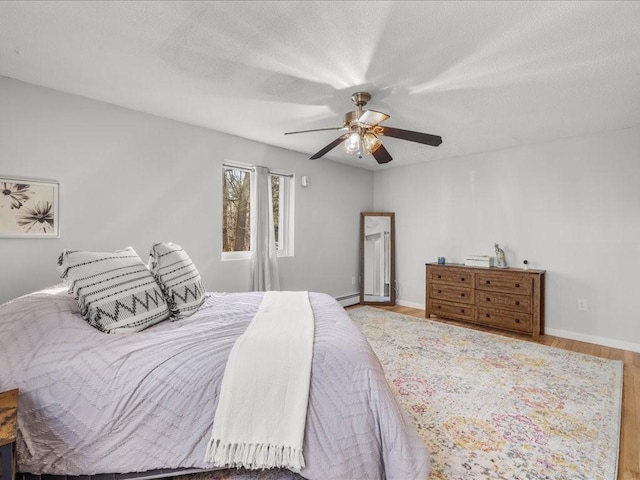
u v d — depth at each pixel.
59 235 2.38
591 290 3.40
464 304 3.99
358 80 2.19
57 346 1.39
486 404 2.11
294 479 1.46
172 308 1.96
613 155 3.26
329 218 4.67
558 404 2.12
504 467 1.55
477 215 4.25
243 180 3.80
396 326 3.87
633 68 2.02
